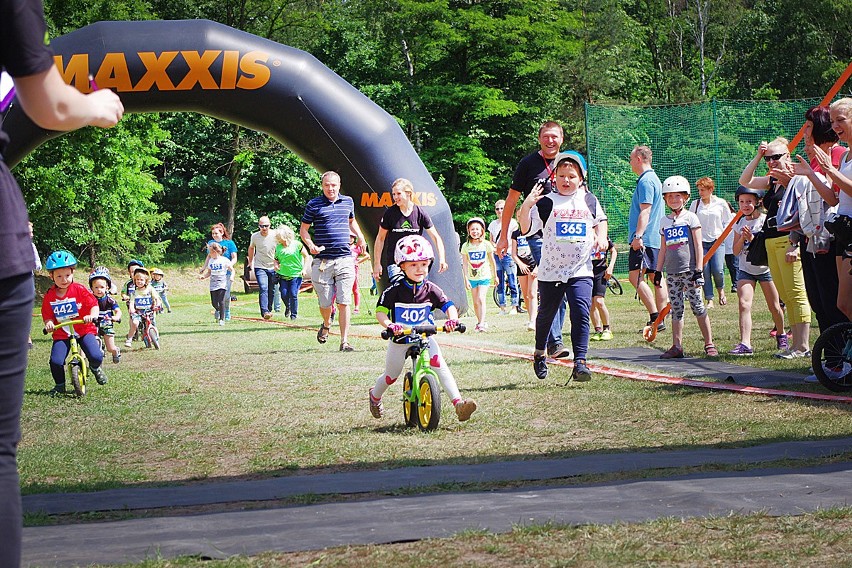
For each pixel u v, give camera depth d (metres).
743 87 59.41
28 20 2.34
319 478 4.82
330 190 12.74
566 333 13.45
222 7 46.31
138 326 13.85
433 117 48.56
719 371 8.91
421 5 44.81
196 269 41.25
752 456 5.00
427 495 4.27
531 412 7.08
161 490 4.64
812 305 8.21
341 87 16.89
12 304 2.33
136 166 36.03
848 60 55.28
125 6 28.77
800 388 7.71
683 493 4.07
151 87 15.91
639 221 11.87
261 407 7.86
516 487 4.45
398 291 6.71
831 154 7.95
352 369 10.46
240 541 3.50
